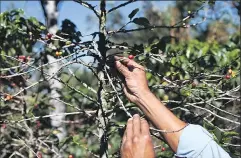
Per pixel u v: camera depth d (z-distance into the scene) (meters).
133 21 3.35
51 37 3.52
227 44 5.17
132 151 2.19
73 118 5.02
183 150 2.27
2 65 4.25
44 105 4.68
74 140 3.76
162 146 3.96
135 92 2.51
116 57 2.85
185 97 3.92
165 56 3.65
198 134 2.29
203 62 4.18
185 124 2.35
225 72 4.18
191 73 3.77
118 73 2.77
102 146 3.32
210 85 3.65
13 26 4.02
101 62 3.03
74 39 3.76
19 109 4.61
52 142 4.31
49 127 4.88
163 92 4.29
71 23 4.14
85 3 3.37
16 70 4.31
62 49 3.76
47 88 4.87
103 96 3.35
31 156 4.35
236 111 4.39
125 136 2.25
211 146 2.24
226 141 3.22
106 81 3.32
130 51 3.55
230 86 4.19
